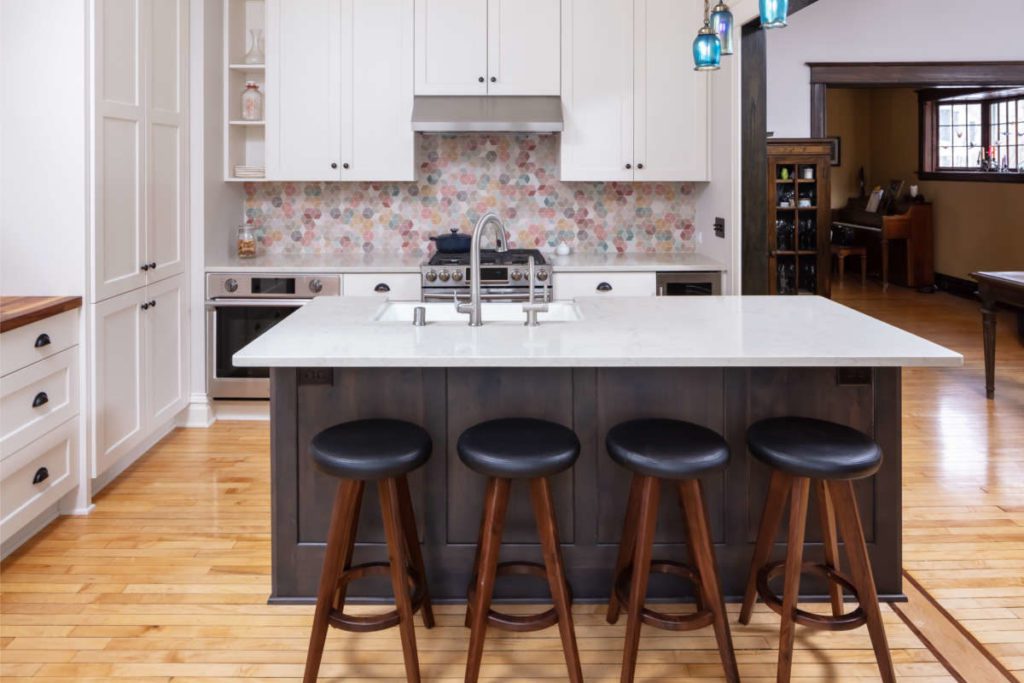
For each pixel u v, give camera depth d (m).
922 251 10.80
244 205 5.57
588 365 2.36
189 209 4.84
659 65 5.16
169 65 4.49
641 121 5.19
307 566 2.84
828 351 2.40
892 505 2.82
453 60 5.12
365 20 5.09
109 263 3.82
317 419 2.79
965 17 8.49
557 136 5.43
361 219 5.59
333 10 5.08
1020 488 3.98
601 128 5.18
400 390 2.77
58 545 3.35
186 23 4.73
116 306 3.90
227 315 4.93
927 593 2.94
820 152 7.37
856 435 2.43
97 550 3.31
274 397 2.79
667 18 5.14
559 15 5.12
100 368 3.74
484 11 5.11
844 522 2.34
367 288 4.94
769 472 2.80
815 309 3.20
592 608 2.84
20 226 3.58
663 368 2.77
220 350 4.95
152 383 4.36
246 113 5.27
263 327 4.95
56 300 3.47
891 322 8.51
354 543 2.79
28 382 3.21
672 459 2.27
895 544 2.83
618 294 4.93
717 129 5.03
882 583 2.85
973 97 10.44
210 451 4.55
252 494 3.92
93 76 3.60
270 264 5.04
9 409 3.10
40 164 3.56
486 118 4.96
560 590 2.33
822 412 2.79
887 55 8.52
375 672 2.48
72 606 2.86
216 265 4.96
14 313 3.13
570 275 4.91
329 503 2.82
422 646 2.62
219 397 5.00
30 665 2.50
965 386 6.00
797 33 8.48
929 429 4.96
